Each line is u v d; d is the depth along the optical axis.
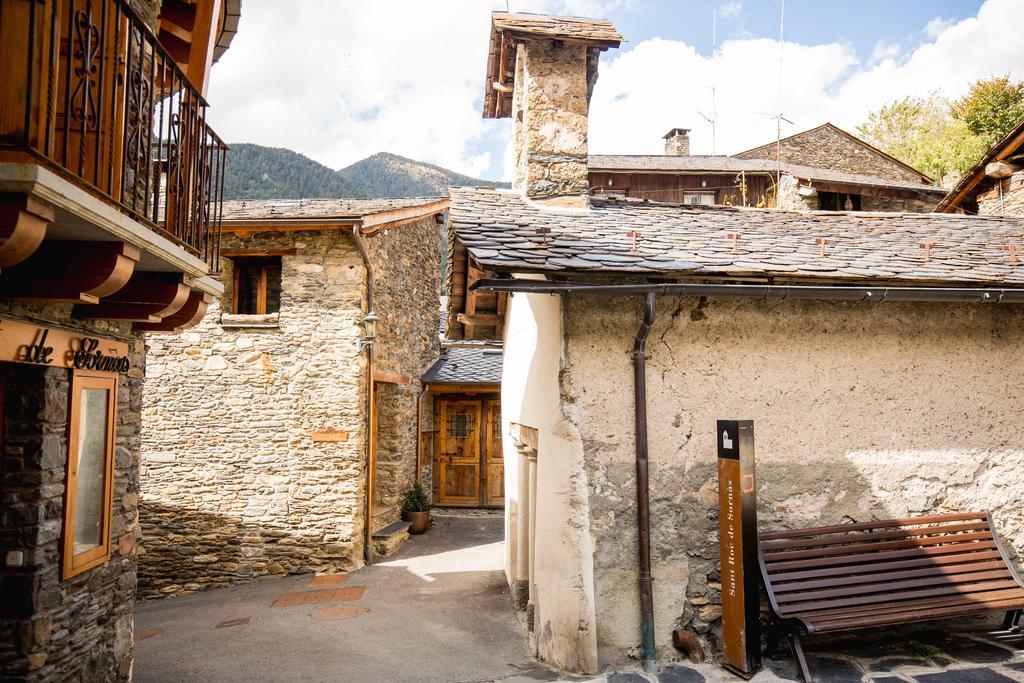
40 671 3.49
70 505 3.74
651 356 4.77
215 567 8.95
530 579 5.75
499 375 13.20
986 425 5.16
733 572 4.34
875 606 4.48
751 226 6.38
